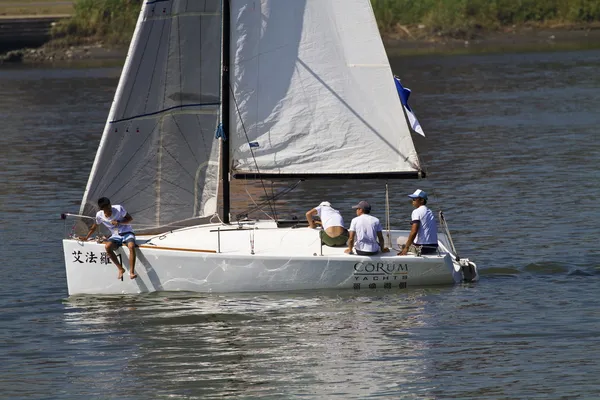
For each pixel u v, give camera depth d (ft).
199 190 230.48
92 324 204.13
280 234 228.22
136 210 229.25
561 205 311.06
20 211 328.90
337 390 167.12
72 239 224.12
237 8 223.30
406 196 335.26
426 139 464.65
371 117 225.56
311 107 225.56
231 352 185.98
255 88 225.35
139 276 220.64
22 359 186.50
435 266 221.66
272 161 226.99
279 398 164.35
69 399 167.43
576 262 243.81
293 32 224.33
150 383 172.86
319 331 195.83
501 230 280.10
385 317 203.31
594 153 407.64
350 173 226.38
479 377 171.53
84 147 471.62
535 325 196.75
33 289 231.91
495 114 542.16
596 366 174.81
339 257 217.77
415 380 170.50
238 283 219.00
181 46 225.35
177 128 228.02
